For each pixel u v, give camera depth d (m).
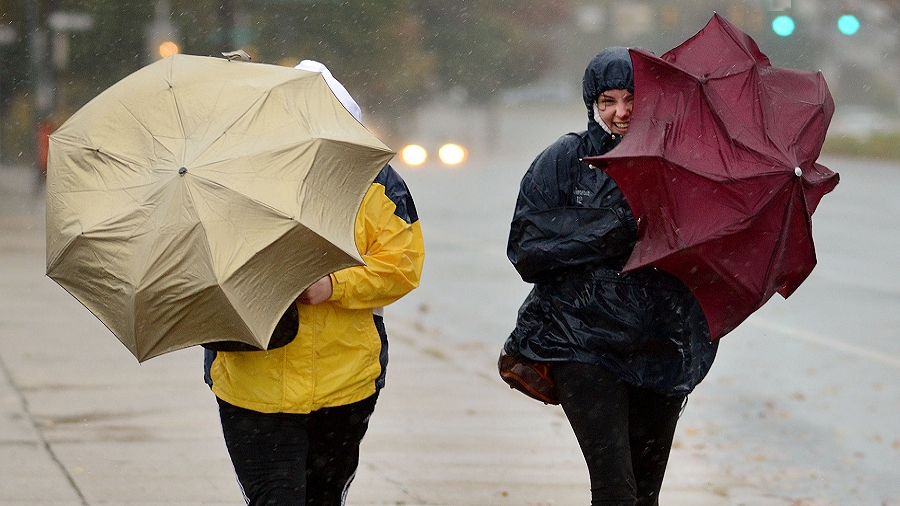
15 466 21.98
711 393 31.62
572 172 15.47
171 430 24.81
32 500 20.03
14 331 35.44
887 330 40.94
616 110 15.31
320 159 13.21
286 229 12.62
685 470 23.98
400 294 14.95
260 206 12.66
